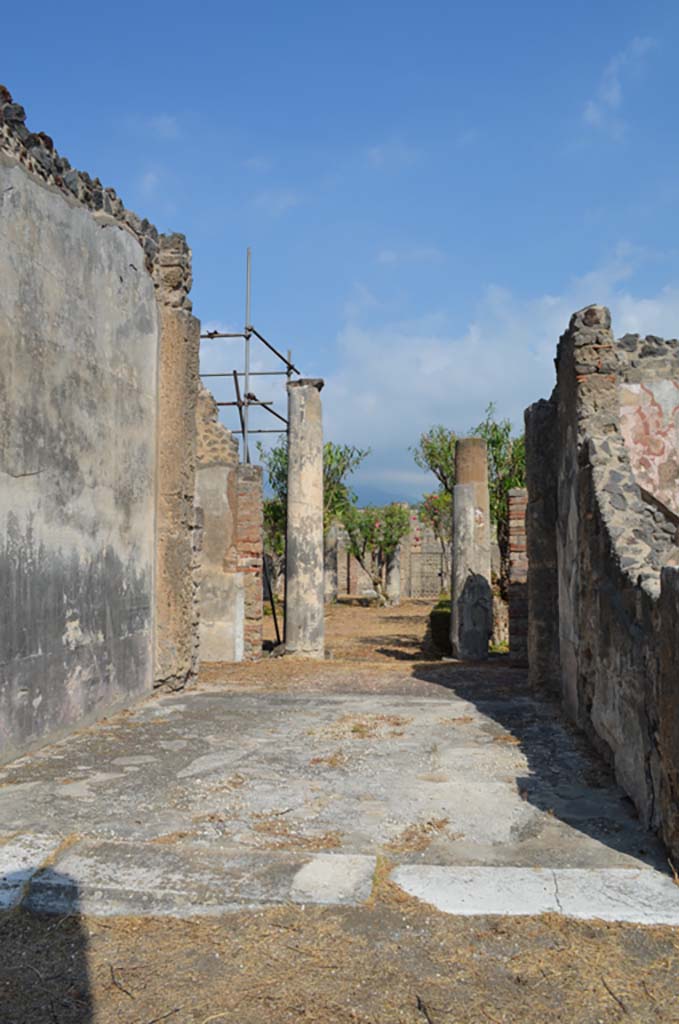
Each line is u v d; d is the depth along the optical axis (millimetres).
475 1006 2520
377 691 8398
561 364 7582
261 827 3998
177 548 8172
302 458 13328
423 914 3064
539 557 8320
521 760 5344
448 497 29016
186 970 2723
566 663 7043
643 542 5141
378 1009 2504
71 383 6324
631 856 3629
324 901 3141
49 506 5953
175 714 6977
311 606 13172
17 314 5559
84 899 3172
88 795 4523
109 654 6934
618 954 2797
